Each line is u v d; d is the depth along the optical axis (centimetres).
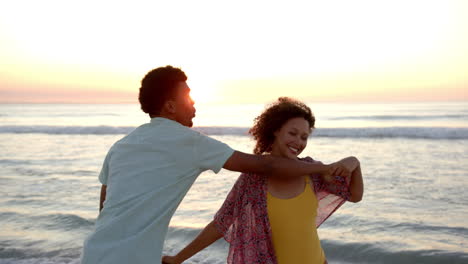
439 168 1199
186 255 238
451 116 4547
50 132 2703
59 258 515
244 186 230
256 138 239
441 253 502
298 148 228
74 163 1388
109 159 212
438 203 769
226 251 527
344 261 504
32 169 1259
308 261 222
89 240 186
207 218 679
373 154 1554
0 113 7350
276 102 238
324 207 243
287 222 221
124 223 185
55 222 668
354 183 225
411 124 3447
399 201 786
